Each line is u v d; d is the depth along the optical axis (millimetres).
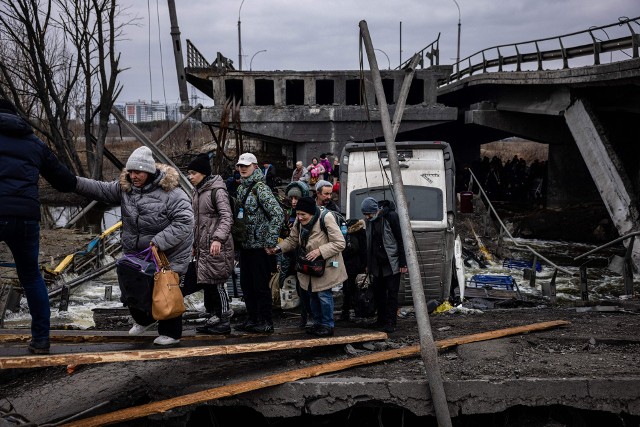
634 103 24312
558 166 33781
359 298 8680
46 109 29406
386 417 7086
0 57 30078
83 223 24828
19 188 5059
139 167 5980
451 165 12195
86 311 12914
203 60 34562
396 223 8531
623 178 23203
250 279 7824
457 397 6359
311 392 6254
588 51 25266
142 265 6125
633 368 6797
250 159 7535
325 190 9336
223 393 5914
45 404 6121
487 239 23125
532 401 6371
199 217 7215
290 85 37562
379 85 8062
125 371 6750
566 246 24875
